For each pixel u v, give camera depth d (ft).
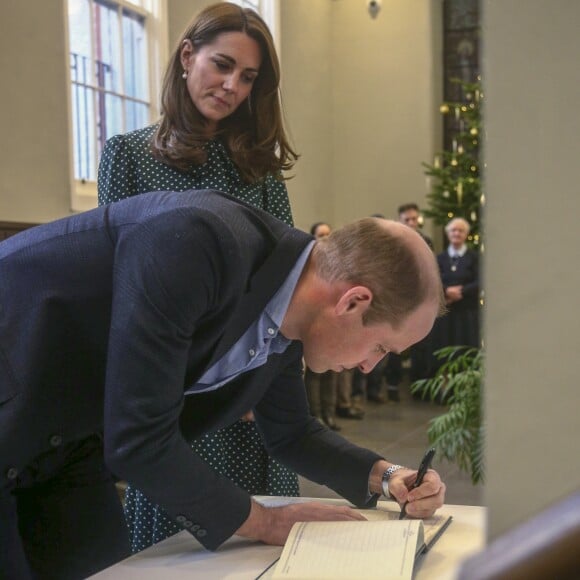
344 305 4.19
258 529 4.59
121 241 4.07
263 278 4.20
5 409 4.24
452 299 23.65
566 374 1.60
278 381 5.33
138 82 19.77
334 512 4.82
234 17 6.29
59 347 4.27
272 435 5.50
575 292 1.60
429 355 24.25
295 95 28.02
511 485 1.63
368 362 4.55
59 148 16.08
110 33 18.78
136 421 3.97
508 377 1.64
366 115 31.22
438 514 5.21
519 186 1.64
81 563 5.09
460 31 31.19
